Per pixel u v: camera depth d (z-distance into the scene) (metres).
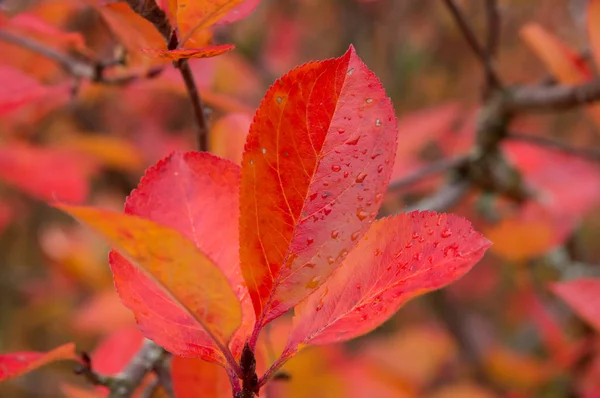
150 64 0.43
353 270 0.32
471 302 1.14
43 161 0.58
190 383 0.35
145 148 0.91
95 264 0.82
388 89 1.03
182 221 0.33
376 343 0.92
